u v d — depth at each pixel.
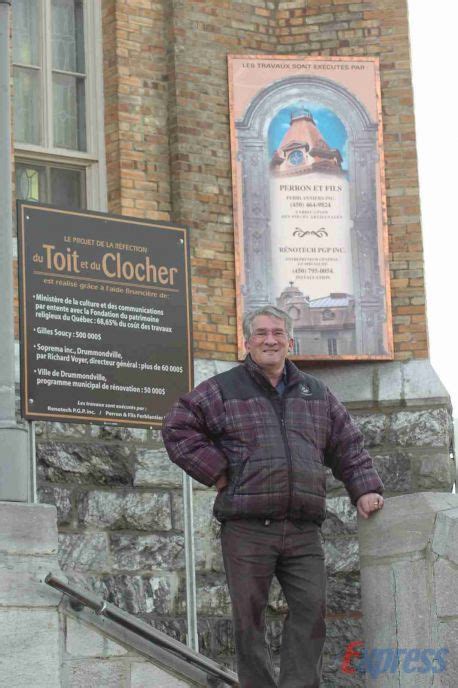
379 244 12.11
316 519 6.78
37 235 9.04
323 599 6.77
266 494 6.62
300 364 11.97
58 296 9.04
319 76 12.29
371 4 12.55
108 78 12.00
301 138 12.18
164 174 11.97
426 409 11.72
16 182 11.66
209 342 11.70
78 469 10.87
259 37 12.48
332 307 11.98
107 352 9.16
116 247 9.34
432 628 6.90
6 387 7.82
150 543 11.02
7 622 6.97
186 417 6.76
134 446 11.16
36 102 11.90
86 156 11.92
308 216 12.08
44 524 7.17
